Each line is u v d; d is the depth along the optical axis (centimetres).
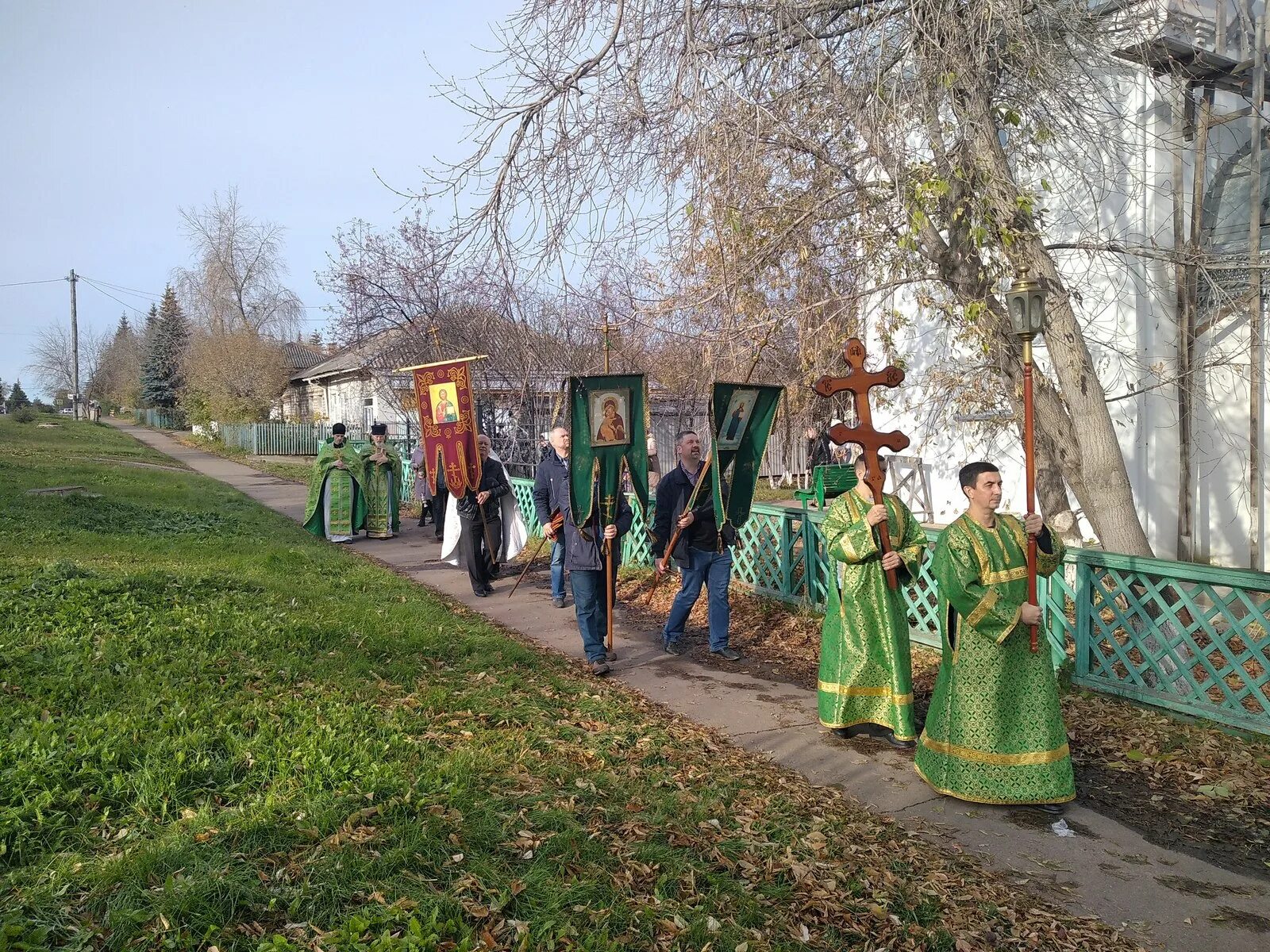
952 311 797
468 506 1016
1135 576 604
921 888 383
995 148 681
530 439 1809
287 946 287
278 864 336
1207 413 1051
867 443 541
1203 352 1012
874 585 555
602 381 707
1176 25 859
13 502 1291
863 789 503
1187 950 351
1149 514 1077
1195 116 972
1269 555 1005
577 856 366
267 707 496
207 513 1507
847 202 768
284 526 1512
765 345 769
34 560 849
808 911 357
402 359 1731
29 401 8044
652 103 711
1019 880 404
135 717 454
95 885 312
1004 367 729
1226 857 427
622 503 749
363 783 397
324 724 474
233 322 5259
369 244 2111
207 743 433
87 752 404
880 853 414
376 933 300
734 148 670
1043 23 687
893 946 340
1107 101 769
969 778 473
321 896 316
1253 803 475
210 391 4269
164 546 1092
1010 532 472
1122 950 351
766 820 431
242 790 394
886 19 658
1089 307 1095
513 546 1073
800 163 766
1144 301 1043
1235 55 953
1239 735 550
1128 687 609
